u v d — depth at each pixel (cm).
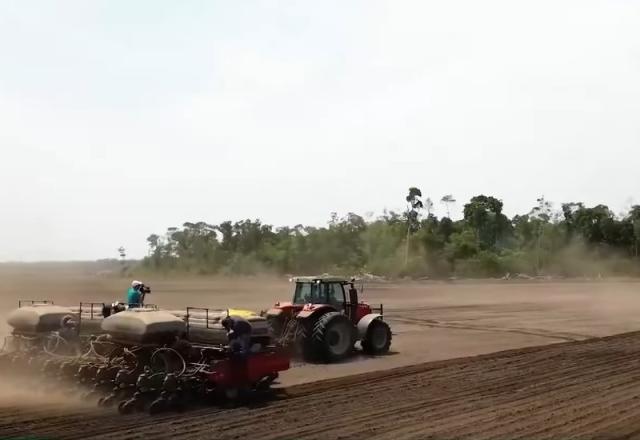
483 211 10619
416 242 9094
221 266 10375
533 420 926
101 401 1012
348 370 1402
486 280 7812
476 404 1035
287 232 10906
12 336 1266
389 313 3127
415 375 1325
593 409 998
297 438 828
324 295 1609
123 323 1059
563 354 1655
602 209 10375
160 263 11031
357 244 9931
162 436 834
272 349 1136
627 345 1861
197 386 1020
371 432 859
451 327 2458
